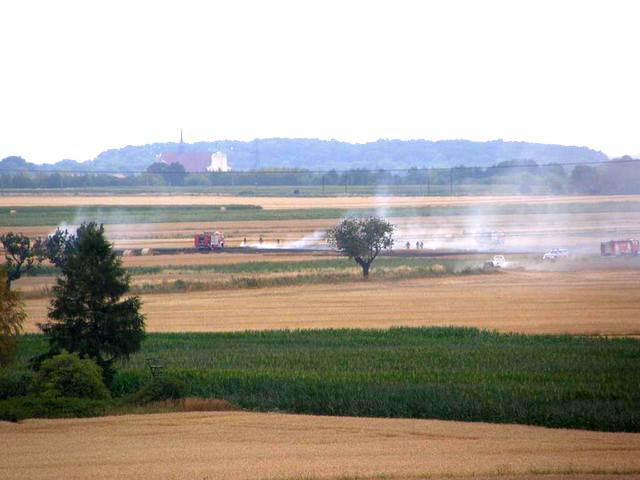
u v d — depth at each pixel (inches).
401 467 5649.6
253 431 6919.3
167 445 6427.2
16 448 6368.1
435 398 7864.2
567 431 6924.2
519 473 5482.3
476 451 6151.6
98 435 6815.9
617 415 7096.5
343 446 6353.3
